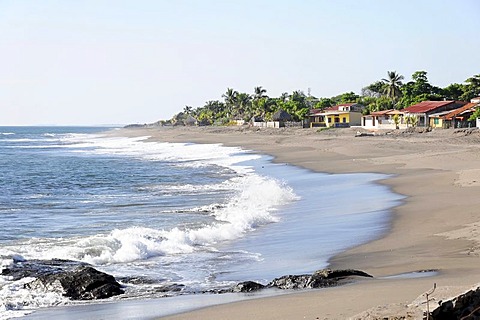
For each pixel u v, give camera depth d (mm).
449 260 16125
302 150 73438
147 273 17375
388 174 41875
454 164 45031
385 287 12789
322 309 11148
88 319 12375
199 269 17719
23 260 18750
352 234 21500
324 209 27969
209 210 29453
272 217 26469
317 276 14664
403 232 21031
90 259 19078
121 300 14211
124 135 186125
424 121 92750
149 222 26500
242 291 14352
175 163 65125
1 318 12891
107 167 61688
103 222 26969
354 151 64438
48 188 43094
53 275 15516
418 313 8570
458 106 94312
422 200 27875
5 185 45344
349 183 38000
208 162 64812
